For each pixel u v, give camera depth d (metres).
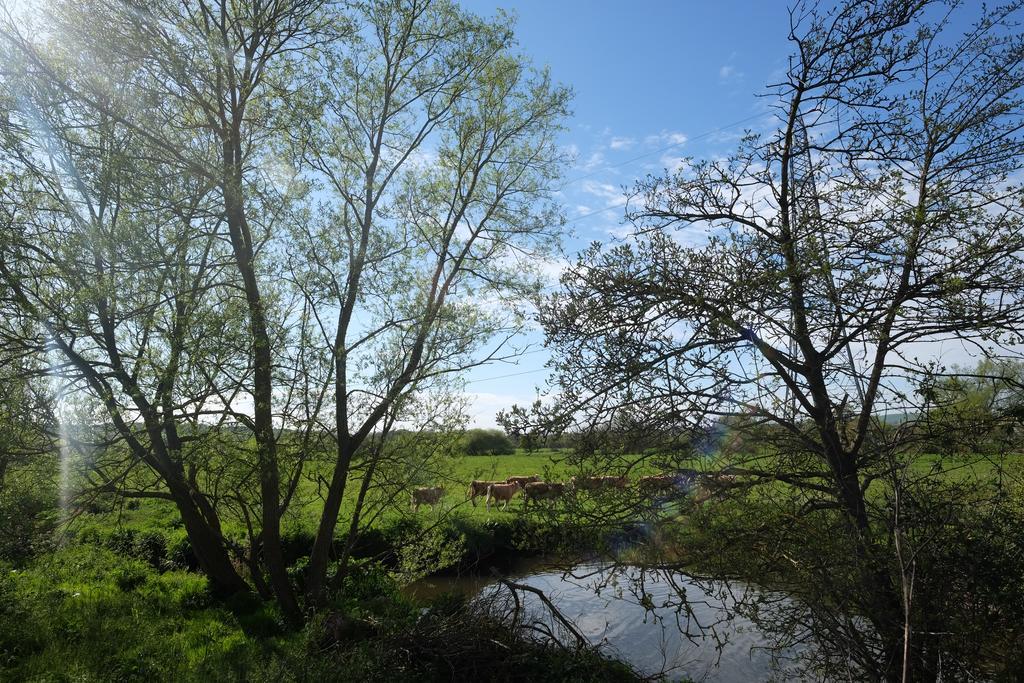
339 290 11.52
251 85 10.89
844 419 5.86
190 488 11.79
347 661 8.59
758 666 9.05
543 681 8.53
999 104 5.76
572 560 6.54
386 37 11.95
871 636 5.38
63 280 10.24
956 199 5.67
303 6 11.12
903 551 5.11
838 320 5.68
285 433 11.29
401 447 12.59
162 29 10.70
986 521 5.19
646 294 6.05
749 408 5.83
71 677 8.02
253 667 8.43
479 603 9.62
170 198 10.50
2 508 10.82
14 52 10.16
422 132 12.64
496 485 21.22
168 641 9.83
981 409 5.59
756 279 5.51
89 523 16.28
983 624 5.01
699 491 6.00
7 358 10.27
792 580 5.45
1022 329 5.23
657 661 9.64
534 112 13.08
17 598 10.68
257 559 12.83
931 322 5.59
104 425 11.34
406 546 13.52
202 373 9.98
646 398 5.92
